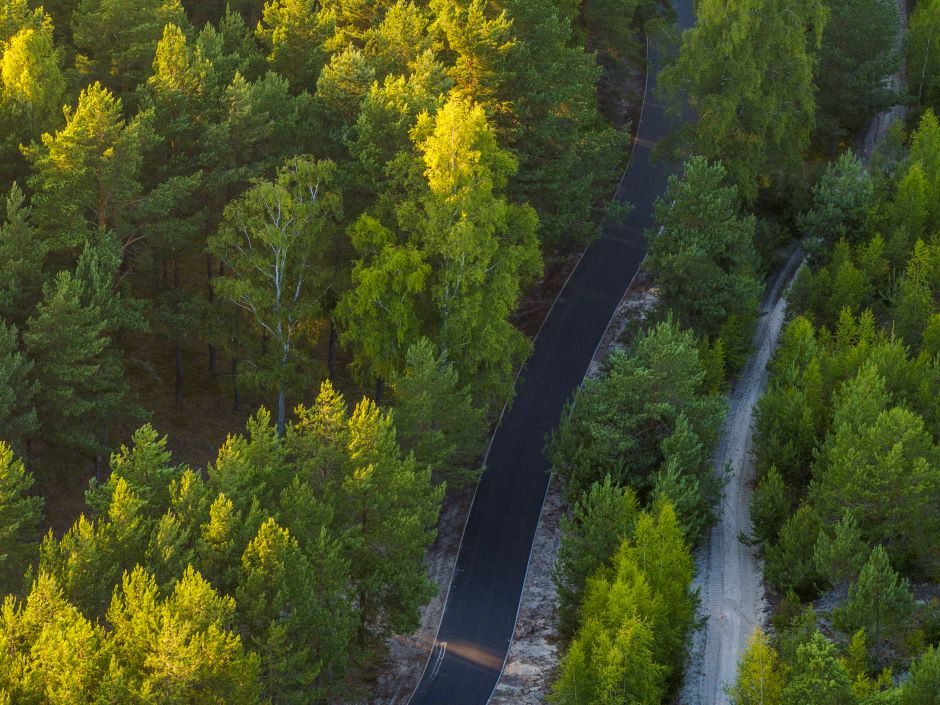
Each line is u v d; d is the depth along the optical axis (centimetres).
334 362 7381
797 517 5597
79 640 3938
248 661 4150
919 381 6291
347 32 7400
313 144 6694
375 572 5134
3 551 4666
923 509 5422
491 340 6150
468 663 5700
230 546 4516
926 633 5084
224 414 6981
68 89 6544
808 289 7438
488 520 6550
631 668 4631
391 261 5941
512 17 7369
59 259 6003
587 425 6003
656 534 5078
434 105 6384
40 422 5559
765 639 5203
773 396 6347
